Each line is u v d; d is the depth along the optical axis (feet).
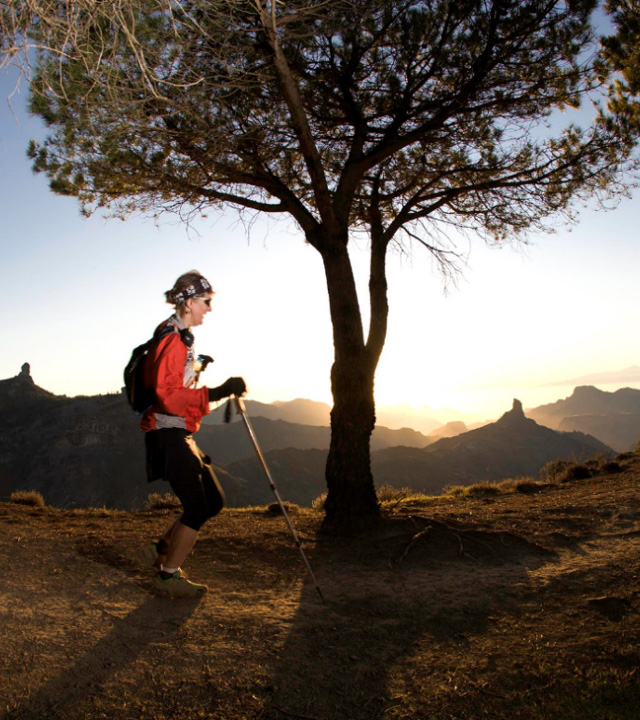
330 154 30.25
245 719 8.88
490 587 14.38
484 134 28.32
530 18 24.12
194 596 13.35
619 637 11.22
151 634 11.34
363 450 22.85
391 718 8.98
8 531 18.95
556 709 8.98
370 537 19.29
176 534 12.99
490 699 9.36
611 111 27.35
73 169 22.89
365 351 25.35
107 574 14.55
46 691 9.27
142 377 12.90
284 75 19.60
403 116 26.21
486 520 21.45
